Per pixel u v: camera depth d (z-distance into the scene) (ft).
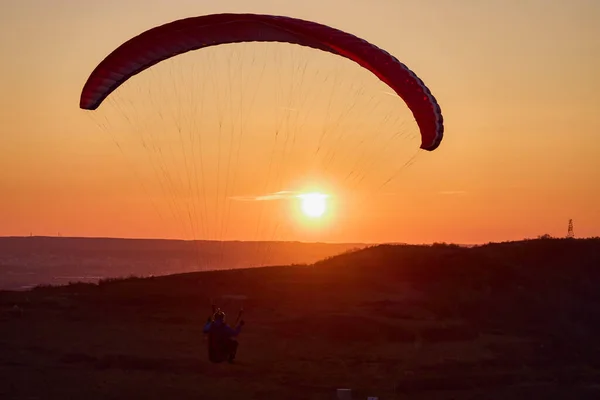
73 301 159.53
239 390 94.99
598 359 132.67
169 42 97.91
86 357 109.50
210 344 92.58
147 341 125.49
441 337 144.77
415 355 126.41
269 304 166.91
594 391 104.58
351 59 93.45
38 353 111.65
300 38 94.84
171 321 145.89
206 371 104.68
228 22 94.43
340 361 117.39
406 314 164.66
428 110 89.66
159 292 171.73
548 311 177.37
